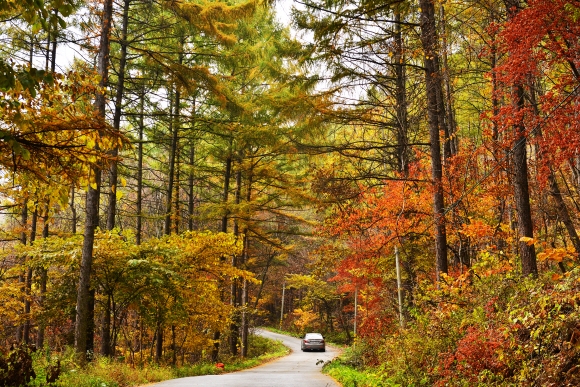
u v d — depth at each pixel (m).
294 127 17.69
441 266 12.64
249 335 40.91
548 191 10.84
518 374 6.23
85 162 5.50
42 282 19.36
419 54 12.84
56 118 5.09
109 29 13.98
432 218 13.80
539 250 12.37
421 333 10.23
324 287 45.81
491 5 10.37
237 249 17.88
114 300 16.66
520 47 7.25
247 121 19.22
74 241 15.58
